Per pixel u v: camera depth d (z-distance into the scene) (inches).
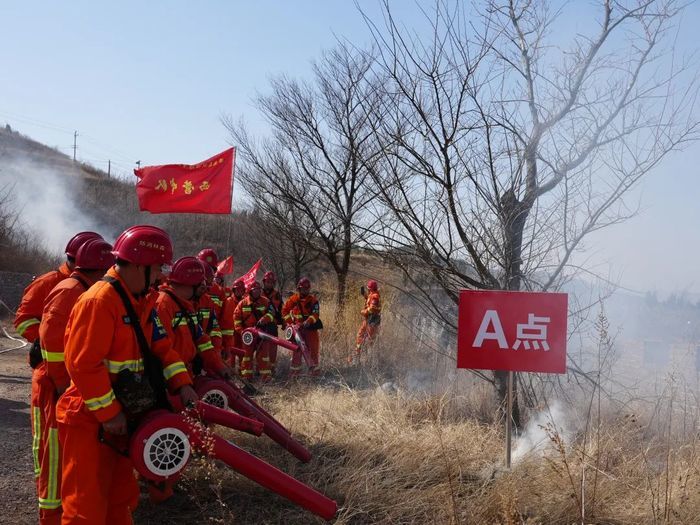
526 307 198.5
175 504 193.0
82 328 132.1
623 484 190.9
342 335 510.3
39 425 163.5
